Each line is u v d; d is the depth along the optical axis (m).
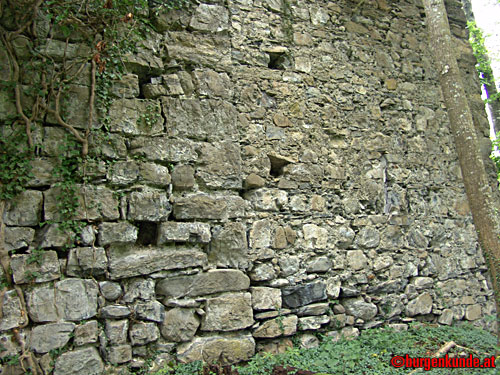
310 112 4.26
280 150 3.99
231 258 3.45
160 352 3.03
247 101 3.91
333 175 4.24
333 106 4.42
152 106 3.34
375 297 4.19
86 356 2.79
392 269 4.35
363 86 4.69
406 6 5.31
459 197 5.02
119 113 3.19
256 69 4.04
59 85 2.98
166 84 3.46
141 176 3.18
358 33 4.83
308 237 3.94
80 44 3.12
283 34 4.30
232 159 3.61
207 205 3.40
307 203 4.02
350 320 3.96
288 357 3.35
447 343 3.70
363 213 4.35
